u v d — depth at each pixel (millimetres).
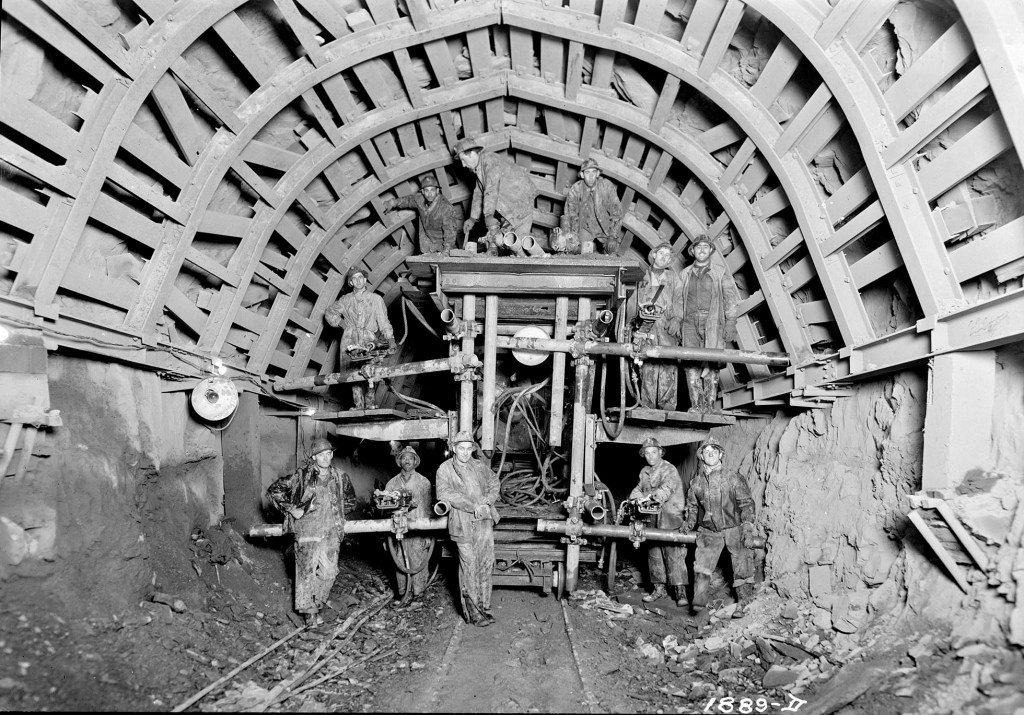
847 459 5867
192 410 6191
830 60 4613
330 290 7816
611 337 7270
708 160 6426
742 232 6441
